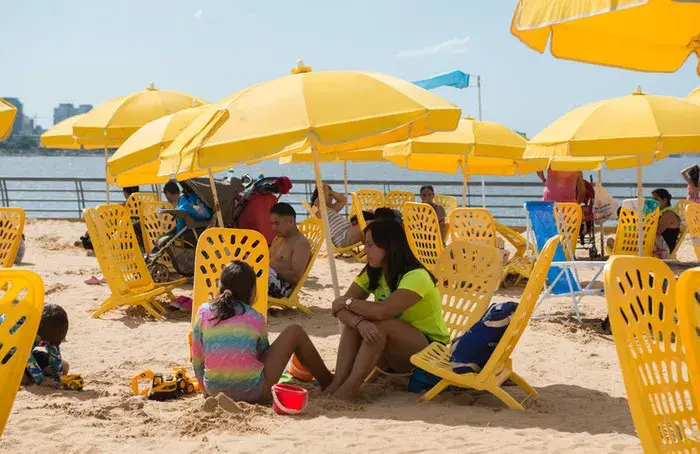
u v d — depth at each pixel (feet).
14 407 16.37
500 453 13.74
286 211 28.25
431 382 18.39
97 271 37.50
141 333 25.20
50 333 18.11
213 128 18.30
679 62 19.88
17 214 28.58
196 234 31.99
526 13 15.35
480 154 38.11
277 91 18.69
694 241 35.32
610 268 9.10
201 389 17.69
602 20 18.61
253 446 14.05
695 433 9.62
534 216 29.37
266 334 17.44
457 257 20.71
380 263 18.44
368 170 444.96
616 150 25.99
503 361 17.94
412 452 13.85
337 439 14.57
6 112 23.40
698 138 25.61
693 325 9.16
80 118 45.01
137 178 34.40
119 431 14.99
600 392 18.75
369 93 18.42
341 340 18.47
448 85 53.78
